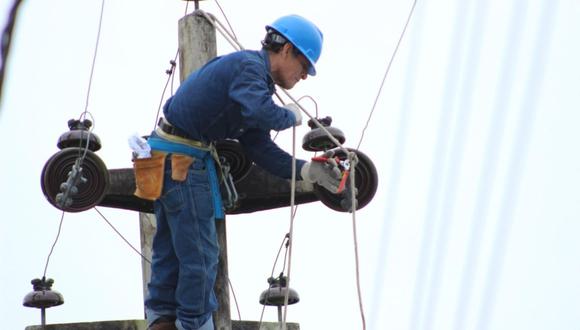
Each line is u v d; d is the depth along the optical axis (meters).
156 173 20.36
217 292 22.36
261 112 19.52
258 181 23.81
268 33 20.70
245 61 20.02
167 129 20.48
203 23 23.88
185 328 20.30
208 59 23.72
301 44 20.59
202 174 20.55
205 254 20.38
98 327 27.97
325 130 20.94
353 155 20.61
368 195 23.27
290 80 20.81
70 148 22.33
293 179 20.31
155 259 21.08
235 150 22.30
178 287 20.38
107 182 22.42
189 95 20.12
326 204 23.34
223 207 21.55
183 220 20.23
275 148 21.25
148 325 20.97
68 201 21.78
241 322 29.34
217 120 20.23
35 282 28.23
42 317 27.84
